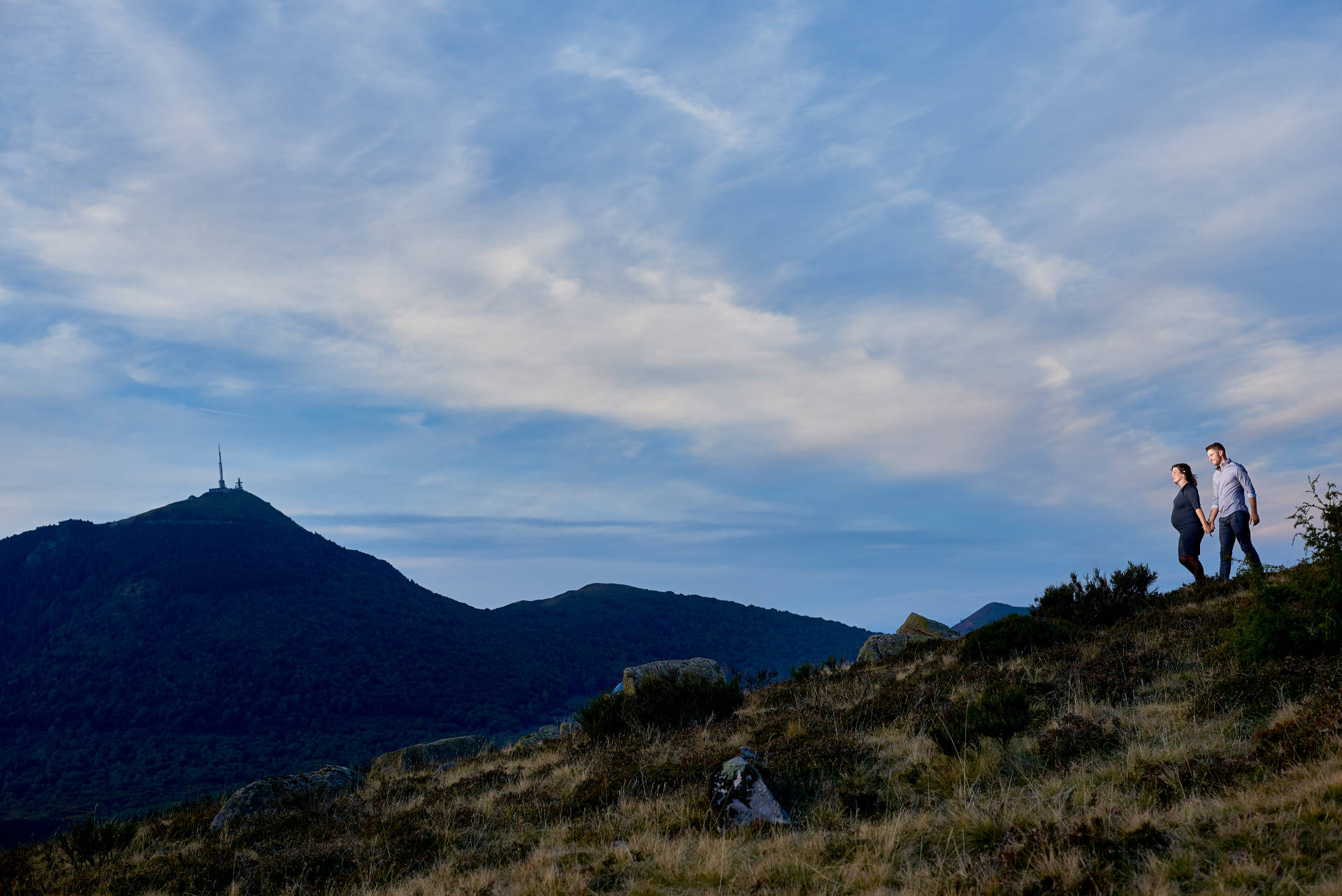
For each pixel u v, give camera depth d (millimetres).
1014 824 6371
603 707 15539
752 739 11164
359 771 19031
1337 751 6090
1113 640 11852
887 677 14430
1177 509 15172
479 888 7289
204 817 14102
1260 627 8867
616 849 7773
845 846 6762
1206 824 5527
